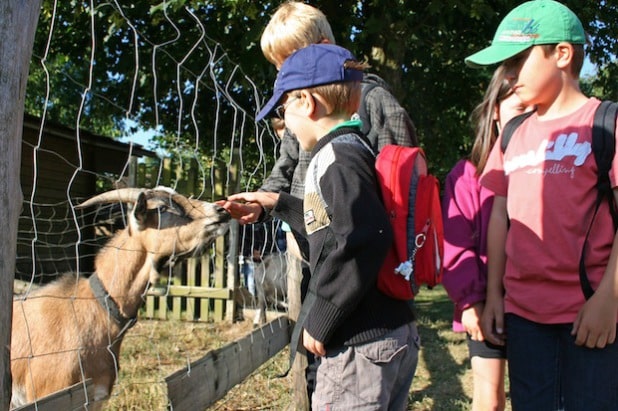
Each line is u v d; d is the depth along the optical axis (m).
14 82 1.43
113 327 3.47
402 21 6.95
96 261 3.58
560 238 2.20
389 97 2.86
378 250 1.76
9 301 1.48
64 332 3.32
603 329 2.06
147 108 9.83
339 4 7.32
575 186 2.19
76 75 15.10
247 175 8.20
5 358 1.48
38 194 10.10
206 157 9.86
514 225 2.36
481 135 2.76
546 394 2.24
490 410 2.71
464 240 2.69
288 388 4.68
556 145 2.26
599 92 11.74
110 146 11.95
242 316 8.18
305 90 2.01
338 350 1.93
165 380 2.41
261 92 8.41
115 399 4.16
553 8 2.29
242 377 3.32
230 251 7.93
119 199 3.83
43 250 8.93
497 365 2.71
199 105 9.66
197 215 3.76
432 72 9.85
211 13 7.82
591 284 2.15
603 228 2.16
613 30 8.70
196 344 6.76
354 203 1.78
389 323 1.92
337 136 1.98
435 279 1.99
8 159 1.44
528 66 2.29
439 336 7.33
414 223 1.91
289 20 2.51
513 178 2.41
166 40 8.21
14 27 1.42
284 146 3.53
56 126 9.99
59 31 8.48
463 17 8.01
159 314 8.35
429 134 10.15
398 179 1.90
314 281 1.93
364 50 7.77
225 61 7.79
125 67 8.58
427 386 5.30
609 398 2.10
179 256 3.75
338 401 1.93
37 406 2.00
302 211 2.47
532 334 2.29
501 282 2.56
